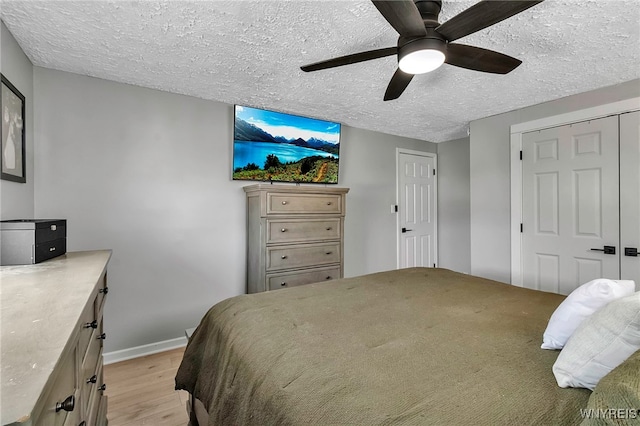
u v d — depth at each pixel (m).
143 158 2.52
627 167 2.39
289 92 2.61
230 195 2.92
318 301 1.60
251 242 2.88
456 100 2.79
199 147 2.76
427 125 3.68
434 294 1.72
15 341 0.62
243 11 1.53
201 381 1.39
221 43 1.83
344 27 1.67
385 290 1.81
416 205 4.40
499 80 2.37
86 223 2.30
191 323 2.72
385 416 0.71
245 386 0.99
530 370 0.89
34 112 2.11
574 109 2.66
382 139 4.06
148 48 1.89
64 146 2.22
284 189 2.78
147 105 2.53
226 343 1.25
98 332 1.33
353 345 1.08
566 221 2.72
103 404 1.48
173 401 1.88
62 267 1.31
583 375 0.78
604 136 2.50
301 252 2.88
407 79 1.80
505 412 0.71
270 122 3.06
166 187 2.61
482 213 3.35
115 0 1.44
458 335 1.15
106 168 2.37
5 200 1.67
